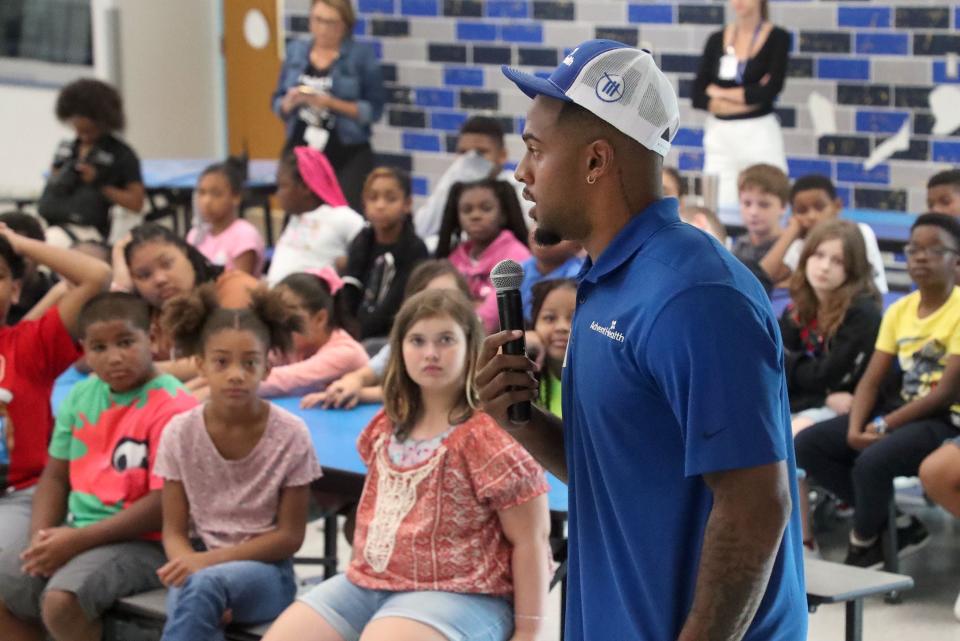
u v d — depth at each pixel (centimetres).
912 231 506
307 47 965
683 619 203
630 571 209
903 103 916
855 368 535
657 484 201
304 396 506
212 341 377
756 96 877
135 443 404
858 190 942
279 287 519
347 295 658
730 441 188
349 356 514
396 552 340
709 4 975
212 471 383
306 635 337
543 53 1051
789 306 568
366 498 356
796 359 550
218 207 715
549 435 238
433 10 1088
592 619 218
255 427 383
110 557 387
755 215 703
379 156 1134
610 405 203
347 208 728
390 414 352
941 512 592
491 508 339
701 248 197
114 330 404
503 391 226
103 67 1188
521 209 626
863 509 496
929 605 493
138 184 871
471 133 787
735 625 192
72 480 414
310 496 441
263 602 367
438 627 324
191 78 1248
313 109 944
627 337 199
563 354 428
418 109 1110
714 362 188
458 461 339
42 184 1187
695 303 191
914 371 505
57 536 389
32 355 439
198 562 370
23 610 400
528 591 335
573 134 205
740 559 189
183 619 349
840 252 533
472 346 348
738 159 890
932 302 504
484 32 1070
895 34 909
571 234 212
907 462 489
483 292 600
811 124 950
